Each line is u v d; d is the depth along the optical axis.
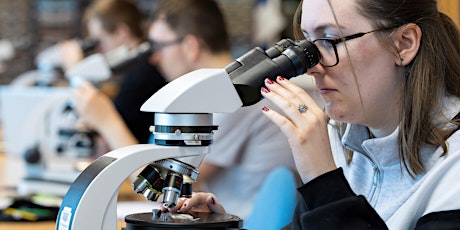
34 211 2.58
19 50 5.89
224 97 1.24
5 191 3.07
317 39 1.39
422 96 1.42
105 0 4.42
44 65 4.54
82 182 1.24
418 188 1.42
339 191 1.33
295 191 2.09
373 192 1.55
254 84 1.28
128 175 1.24
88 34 4.77
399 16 1.39
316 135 1.33
